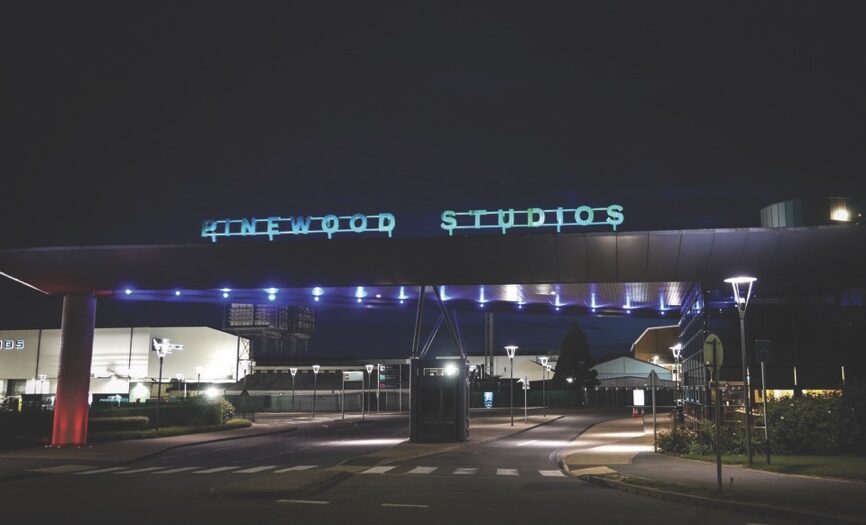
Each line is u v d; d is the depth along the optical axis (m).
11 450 34.03
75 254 34.09
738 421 28.44
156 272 34.66
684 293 39.41
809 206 37.47
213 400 57.47
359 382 103.25
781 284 32.41
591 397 97.25
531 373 115.88
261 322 122.44
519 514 14.19
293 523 13.04
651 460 25.33
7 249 33.97
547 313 45.38
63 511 14.82
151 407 50.06
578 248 30.73
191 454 34.00
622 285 35.09
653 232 29.78
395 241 31.98
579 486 19.77
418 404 38.00
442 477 22.45
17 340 87.12
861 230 28.52
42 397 75.44
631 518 13.67
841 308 35.22
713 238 29.52
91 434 39.97
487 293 38.38
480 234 31.33
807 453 25.50
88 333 36.88
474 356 117.81
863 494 15.79
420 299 35.38
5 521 13.37
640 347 109.56
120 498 17.20
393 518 13.62
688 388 42.50
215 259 33.56
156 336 86.94
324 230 33.19
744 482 18.16
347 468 24.97
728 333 35.34
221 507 15.35
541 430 50.97
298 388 99.25
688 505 15.63
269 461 29.42
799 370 35.00
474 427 52.59
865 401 25.27
